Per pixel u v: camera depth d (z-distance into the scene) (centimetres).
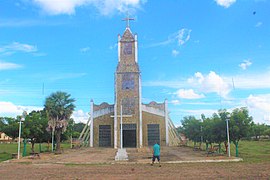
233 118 3186
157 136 5859
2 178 1677
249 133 3147
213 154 3506
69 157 3369
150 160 2828
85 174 1848
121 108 5247
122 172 1942
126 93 5744
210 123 3575
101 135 5903
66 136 4938
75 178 1669
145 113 5941
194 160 2725
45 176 1761
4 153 4228
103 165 2486
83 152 4303
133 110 5678
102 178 1659
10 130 3456
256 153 3838
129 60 5859
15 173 1919
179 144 6156
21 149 5228
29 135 3672
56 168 2241
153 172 1920
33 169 2167
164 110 5956
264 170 1936
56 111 4169
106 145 5853
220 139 3444
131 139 5647
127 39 5938
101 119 5962
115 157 3212
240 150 4538
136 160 2856
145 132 5875
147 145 5819
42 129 3966
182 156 3281
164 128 5881
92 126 5928
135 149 4834
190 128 4816
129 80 5788
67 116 4256
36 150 4997
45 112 4247
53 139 4544
